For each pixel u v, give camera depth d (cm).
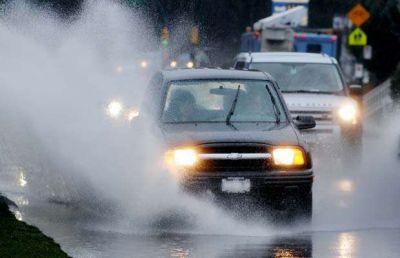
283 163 2894
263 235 2791
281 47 9706
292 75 4938
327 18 13912
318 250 2550
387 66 10719
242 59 5159
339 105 4678
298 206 2916
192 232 2848
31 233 2609
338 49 10594
